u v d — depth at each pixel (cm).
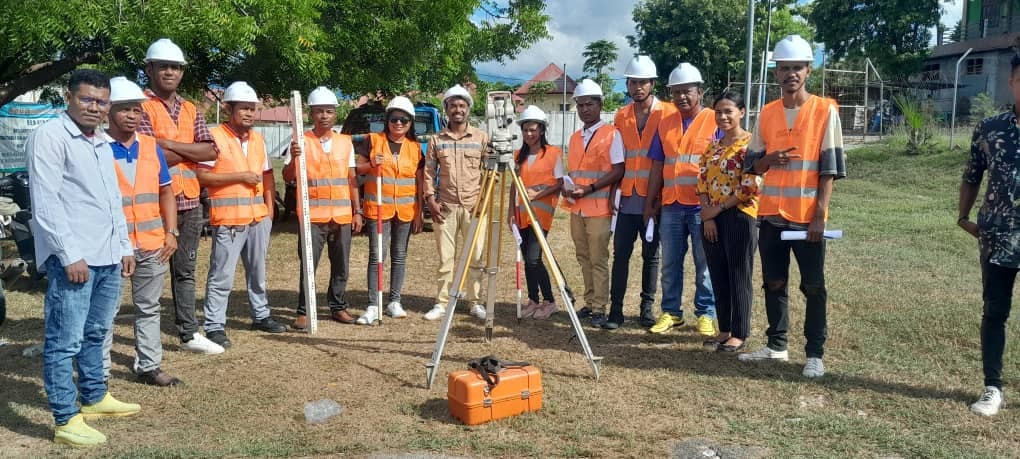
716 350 520
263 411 406
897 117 2686
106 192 372
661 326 569
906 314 593
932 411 396
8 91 881
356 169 617
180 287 511
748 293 505
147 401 421
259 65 993
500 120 462
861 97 2995
